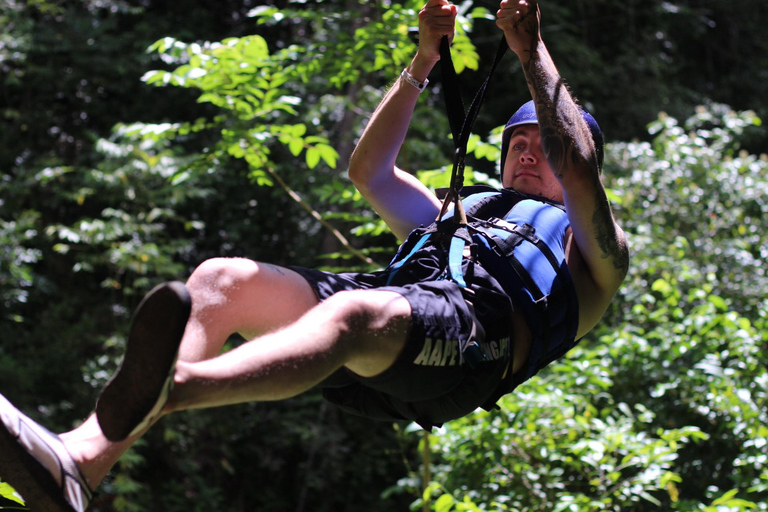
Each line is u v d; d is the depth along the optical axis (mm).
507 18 2980
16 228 14070
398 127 3480
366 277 3051
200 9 18406
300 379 2217
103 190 14953
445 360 2621
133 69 16828
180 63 16484
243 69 6102
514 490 6637
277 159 15086
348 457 15484
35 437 2186
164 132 6488
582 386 7578
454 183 3154
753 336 7578
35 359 14008
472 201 3336
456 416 2992
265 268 2674
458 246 2988
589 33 22078
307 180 14711
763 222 11023
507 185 3514
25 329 14945
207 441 14992
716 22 24375
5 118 17125
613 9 22562
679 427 7691
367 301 2469
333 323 2338
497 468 6723
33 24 16609
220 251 16797
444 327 2613
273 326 2633
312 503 15312
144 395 2021
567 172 2885
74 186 15719
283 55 6656
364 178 3518
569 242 3223
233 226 16125
